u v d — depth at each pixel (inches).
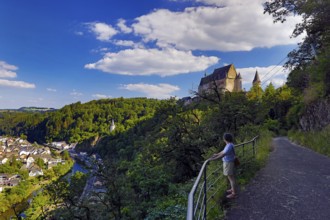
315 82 826.2
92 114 7101.4
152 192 586.6
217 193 245.8
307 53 880.9
